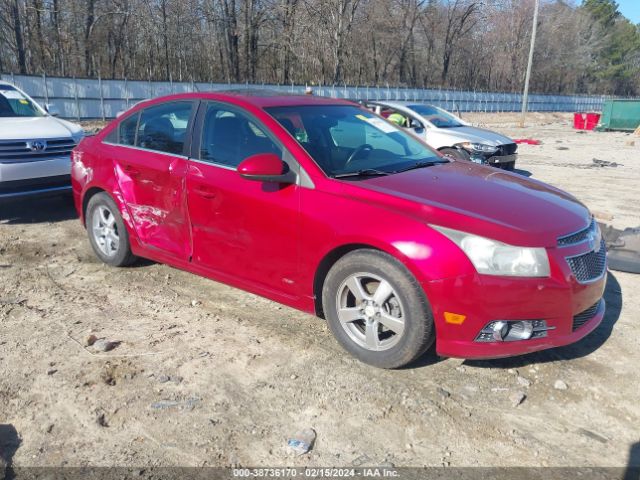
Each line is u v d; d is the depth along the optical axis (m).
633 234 5.68
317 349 3.90
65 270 5.43
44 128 7.40
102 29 40.94
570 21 68.62
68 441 2.96
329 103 4.79
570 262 3.36
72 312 4.49
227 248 4.28
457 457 2.87
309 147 3.99
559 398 3.37
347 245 3.60
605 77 82.19
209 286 5.04
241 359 3.77
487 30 63.44
